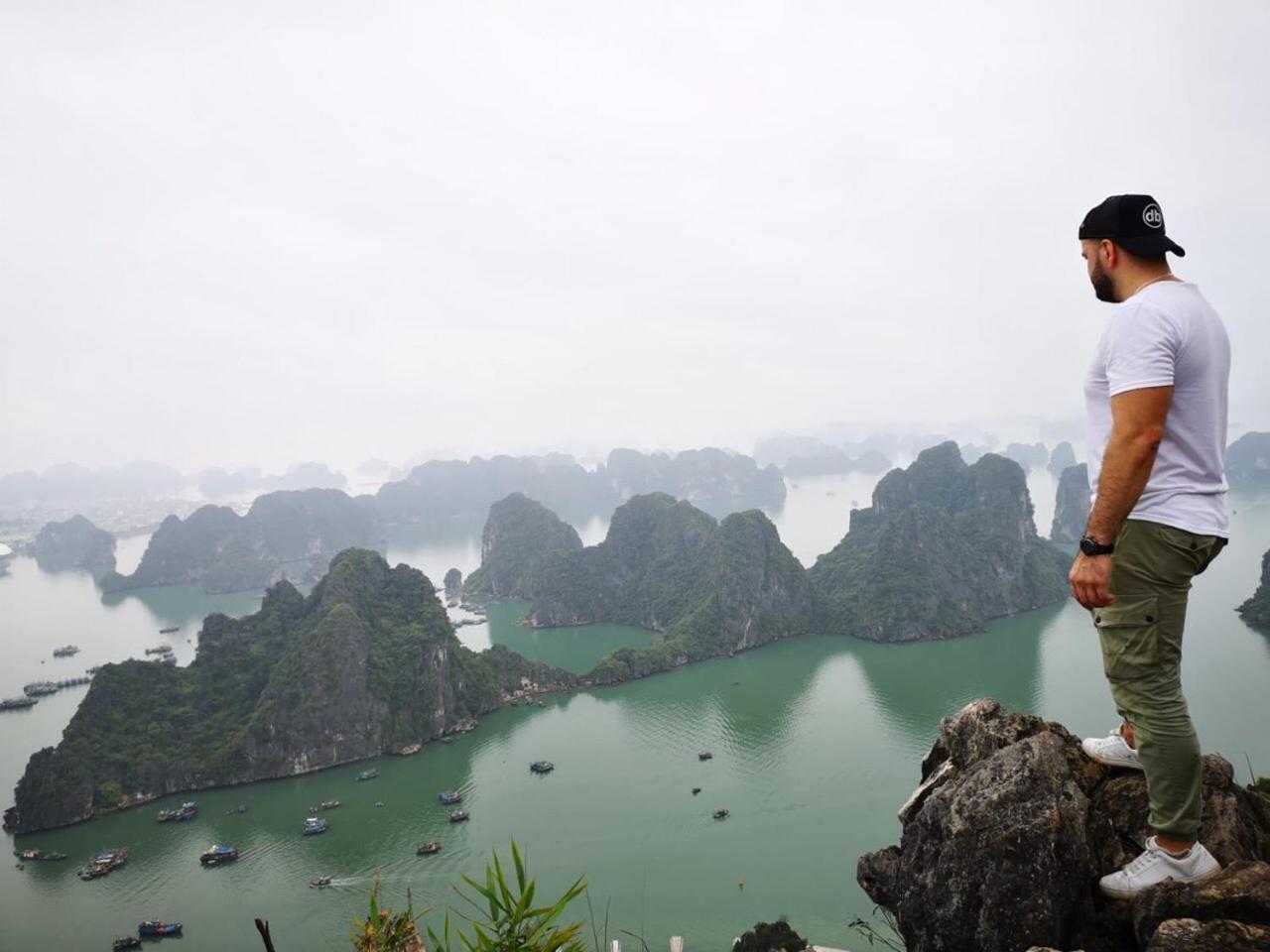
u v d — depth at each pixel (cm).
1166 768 505
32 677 13425
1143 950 502
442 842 6675
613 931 5059
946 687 10081
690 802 7088
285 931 5456
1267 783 682
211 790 8319
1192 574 497
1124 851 569
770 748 8312
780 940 4469
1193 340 474
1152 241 520
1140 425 466
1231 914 470
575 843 6419
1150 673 509
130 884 6341
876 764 7706
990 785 580
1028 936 526
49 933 5694
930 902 586
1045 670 10538
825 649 12581
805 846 6134
